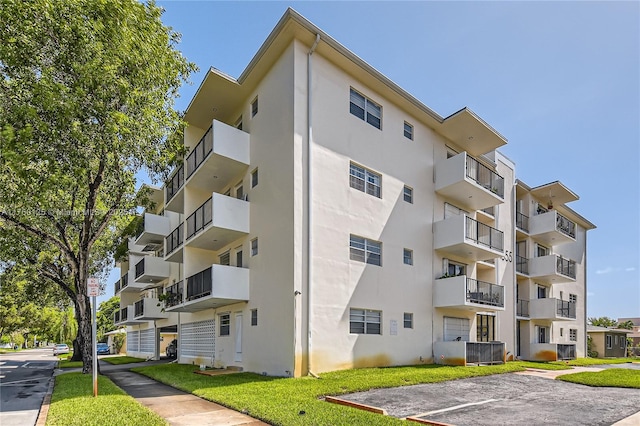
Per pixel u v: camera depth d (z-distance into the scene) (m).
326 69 15.14
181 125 15.89
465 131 19.94
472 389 11.30
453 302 17.25
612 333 37.69
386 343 15.35
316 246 13.66
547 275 25.94
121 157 13.91
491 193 19.69
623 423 7.52
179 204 22.84
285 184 13.90
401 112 18.11
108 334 50.62
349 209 15.02
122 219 21.17
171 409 8.48
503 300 19.33
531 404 9.34
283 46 14.74
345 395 10.04
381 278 15.73
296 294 12.85
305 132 14.10
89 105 11.23
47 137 10.69
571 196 28.61
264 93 15.91
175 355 29.84
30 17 10.22
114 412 7.71
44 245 19.77
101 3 11.12
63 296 27.31
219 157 15.93
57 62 10.86
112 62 11.31
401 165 17.61
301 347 12.69
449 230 18.14
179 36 14.41
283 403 8.45
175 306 18.38
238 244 16.86
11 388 12.72
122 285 33.44
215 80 16.39
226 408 8.51
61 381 12.93
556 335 28.64
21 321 49.56
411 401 9.50
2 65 10.16
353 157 15.54
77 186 14.64
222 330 17.50
